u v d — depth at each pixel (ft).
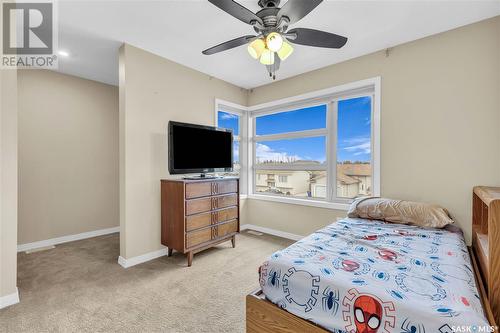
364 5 6.42
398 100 8.56
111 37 8.11
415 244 5.36
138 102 8.89
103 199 12.83
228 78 12.01
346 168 10.67
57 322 5.53
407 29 7.58
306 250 4.96
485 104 7.04
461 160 7.41
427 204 7.29
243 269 8.41
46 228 10.93
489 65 6.98
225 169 11.08
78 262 8.96
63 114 11.45
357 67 9.53
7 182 6.15
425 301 3.17
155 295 6.70
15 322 5.51
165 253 9.75
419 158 8.15
